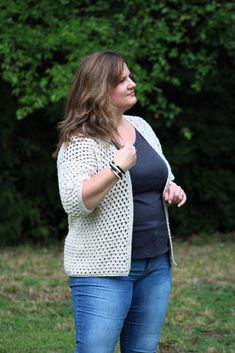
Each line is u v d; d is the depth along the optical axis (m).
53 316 9.48
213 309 9.90
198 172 16.75
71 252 5.02
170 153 16.34
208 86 15.95
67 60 13.83
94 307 4.89
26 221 16.20
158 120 15.99
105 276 4.91
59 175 4.95
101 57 5.04
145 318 5.27
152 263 5.15
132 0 13.55
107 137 4.96
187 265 13.05
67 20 13.66
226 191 16.98
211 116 16.50
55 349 8.02
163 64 13.20
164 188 5.27
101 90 4.96
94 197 4.70
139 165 5.08
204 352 8.06
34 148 15.75
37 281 11.39
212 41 13.99
